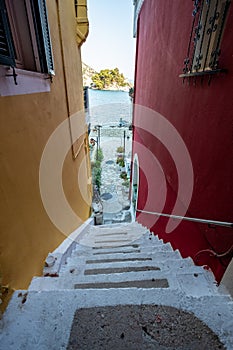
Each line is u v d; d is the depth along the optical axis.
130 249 2.40
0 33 0.94
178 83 2.07
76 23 3.64
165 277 1.36
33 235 1.37
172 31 2.23
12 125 1.11
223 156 1.24
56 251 1.82
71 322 0.83
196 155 1.66
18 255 1.11
